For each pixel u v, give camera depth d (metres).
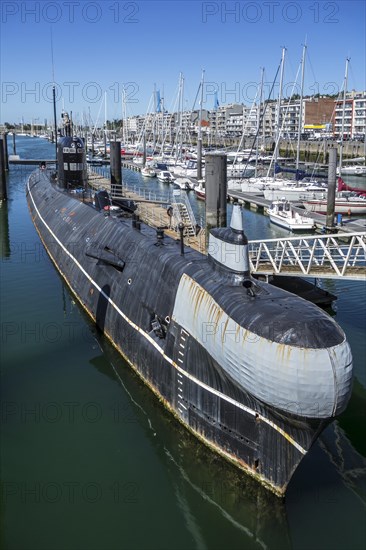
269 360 8.89
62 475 11.15
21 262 27.61
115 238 19.58
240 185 59.12
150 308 14.31
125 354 15.73
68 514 10.03
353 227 39.06
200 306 11.47
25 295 22.45
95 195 25.53
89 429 12.76
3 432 12.63
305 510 9.81
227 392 10.47
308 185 56.25
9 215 41.59
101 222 22.45
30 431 12.68
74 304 21.30
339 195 48.62
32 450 11.97
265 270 21.67
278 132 60.75
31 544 9.30
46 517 9.95
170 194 56.56
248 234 39.66
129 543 9.34
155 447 12.04
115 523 9.79
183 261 13.91
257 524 9.70
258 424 9.84
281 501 9.71
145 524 9.80
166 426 12.72
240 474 10.46
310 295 21.92
